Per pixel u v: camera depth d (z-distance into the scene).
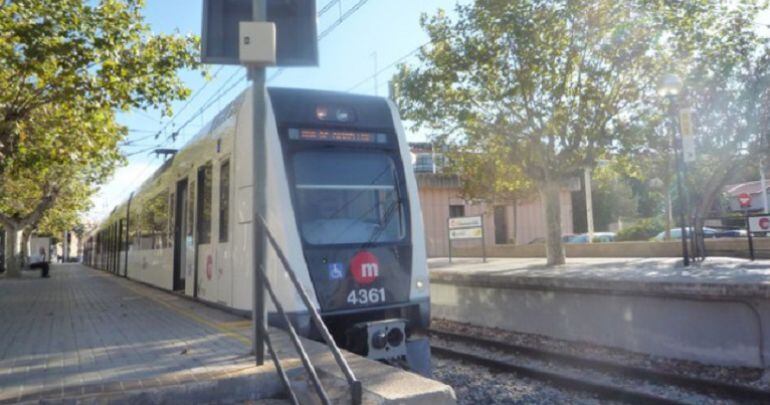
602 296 10.63
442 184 33.97
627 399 7.52
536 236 36.84
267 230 5.18
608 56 13.70
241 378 4.92
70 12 12.20
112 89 13.26
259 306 5.33
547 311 11.71
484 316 13.30
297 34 5.76
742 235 23.44
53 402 4.34
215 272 9.32
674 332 9.49
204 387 4.77
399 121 8.29
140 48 13.55
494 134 15.37
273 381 5.01
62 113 15.26
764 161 14.70
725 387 7.49
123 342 6.96
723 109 14.36
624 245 20.58
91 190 35.62
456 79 14.25
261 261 5.32
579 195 47.66
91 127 15.84
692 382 7.85
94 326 8.54
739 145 14.57
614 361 9.76
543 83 13.82
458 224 22.17
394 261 7.52
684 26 12.98
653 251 19.52
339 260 7.13
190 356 5.86
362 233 7.43
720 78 13.85
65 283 21.77
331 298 6.99
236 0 5.62
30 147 15.84
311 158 7.43
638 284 9.80
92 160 18.62
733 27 13.23
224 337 6.91
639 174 17.33
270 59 5.36
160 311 9.95
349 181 7.56
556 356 9.78
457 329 13.47
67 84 12.94
